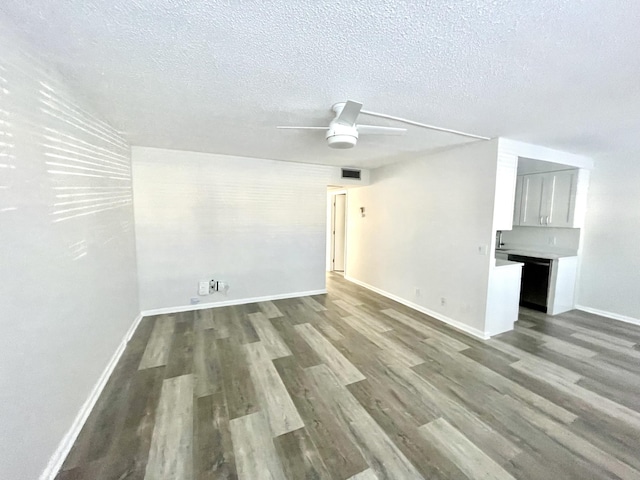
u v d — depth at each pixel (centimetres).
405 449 171
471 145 336
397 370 259
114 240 280
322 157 429
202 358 279
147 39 137
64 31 130
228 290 442
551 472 156
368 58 151
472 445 175
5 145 126
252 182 445
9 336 125
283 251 479
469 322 346
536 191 446
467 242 346
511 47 139
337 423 193
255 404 211
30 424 137
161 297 401
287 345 308
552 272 405
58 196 172
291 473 155
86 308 207
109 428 186
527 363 272
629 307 381
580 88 185
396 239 471
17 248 132
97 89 193
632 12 114
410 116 240
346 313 411
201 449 170
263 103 217
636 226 374
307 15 118
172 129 288
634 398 221
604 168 399
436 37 132
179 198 400
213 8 115
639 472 157
